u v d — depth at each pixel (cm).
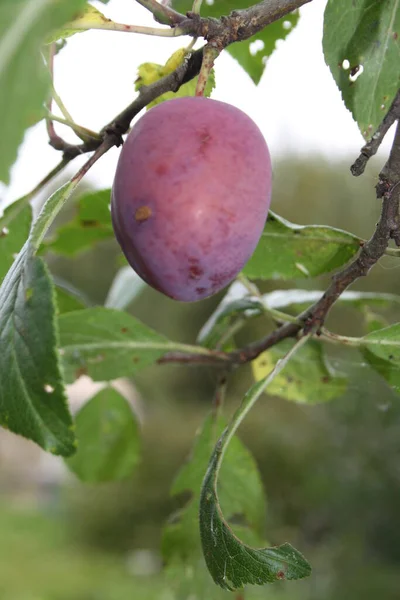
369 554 112
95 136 27
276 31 38
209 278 26
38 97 19
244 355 35
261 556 24
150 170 25
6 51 19
